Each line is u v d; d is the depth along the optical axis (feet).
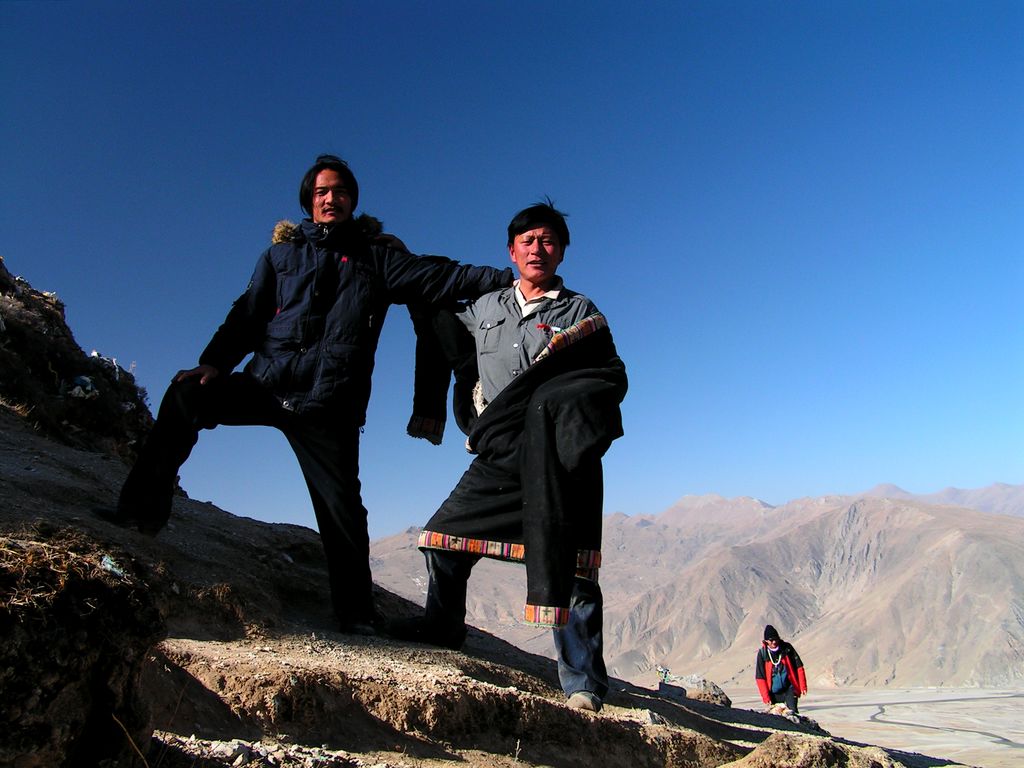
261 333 19.30
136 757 8.49
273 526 28.96
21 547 8.28
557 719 15.97
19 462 23.22
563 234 18.99
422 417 20.31
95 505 20.57
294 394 18.70
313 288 18.83
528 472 17.20
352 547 19.66
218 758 10.19
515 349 18.45
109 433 42.39
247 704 12.59
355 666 15.89
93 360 46.37
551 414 17.28
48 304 48.91
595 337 18.43
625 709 20.13
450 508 19.17
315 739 12.67
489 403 18.71
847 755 16.83
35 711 7.45
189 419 18.35
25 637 7.41
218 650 14.76
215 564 19.54
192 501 29.58
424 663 17.79
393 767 12.36
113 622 8.22
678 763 17.38
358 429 19.77
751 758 16.37
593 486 17.67
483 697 15.21
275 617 18.25
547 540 16.75
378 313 19.63
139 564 9.47
